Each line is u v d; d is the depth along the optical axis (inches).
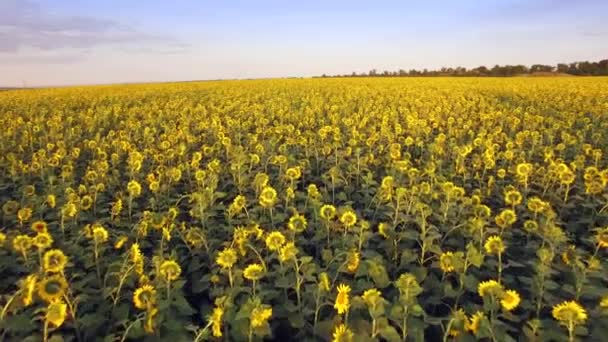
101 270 199.3
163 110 815.1
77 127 600.1
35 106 903.1
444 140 464.4
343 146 477.7
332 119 655.1
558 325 150.3
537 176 337.1
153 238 244.4
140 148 488.4
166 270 159.0
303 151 450.9
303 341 151.5
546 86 1326.3
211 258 205.6
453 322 138.6
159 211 279.9
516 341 153.8
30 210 234.5
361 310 161.3
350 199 317.1
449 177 350.9
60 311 131.0
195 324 178.1
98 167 342.3
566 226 262.4
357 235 215.0
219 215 273.4
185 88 1488.7
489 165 339.3
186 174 375.9
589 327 156.2
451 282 196.1
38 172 361.4
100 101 1032.2
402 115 722.8
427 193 269.6
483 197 308.8
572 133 551.8
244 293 175.9
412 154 487.5
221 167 370.0
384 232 218.7
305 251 232.8
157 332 143.8
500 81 1749.5
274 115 725.9
